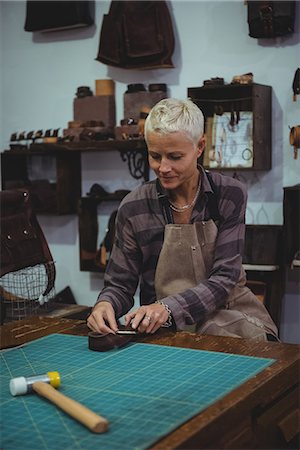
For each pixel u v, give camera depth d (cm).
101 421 139
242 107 420
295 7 404
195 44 439
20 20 512
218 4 430
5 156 494
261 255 401
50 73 502
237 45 426
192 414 148
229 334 235
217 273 240
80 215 470
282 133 416
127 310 248
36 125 512
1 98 525
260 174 423
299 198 399
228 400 156
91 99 466
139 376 178
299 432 186
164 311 221
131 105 446
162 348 207
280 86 414
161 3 436
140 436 137
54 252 510
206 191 244
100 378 178
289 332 420
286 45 410
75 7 464
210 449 145
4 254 313
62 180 475
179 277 248
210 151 418
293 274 416
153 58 439
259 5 397
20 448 134
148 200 247
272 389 174
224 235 245
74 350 209
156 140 221
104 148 442
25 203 334
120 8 446
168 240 244
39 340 223
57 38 496
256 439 165
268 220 423
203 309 229
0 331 238
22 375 185
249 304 258
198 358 194
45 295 343
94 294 495
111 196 459
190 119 221
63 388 169
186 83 445
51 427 144
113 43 449
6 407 157
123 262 248
